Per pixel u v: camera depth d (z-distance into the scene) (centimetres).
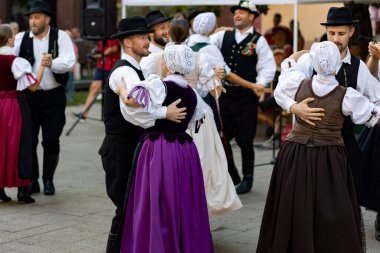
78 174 777
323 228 410
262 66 679
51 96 658
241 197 668
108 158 457
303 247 411
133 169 428
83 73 1809
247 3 679
